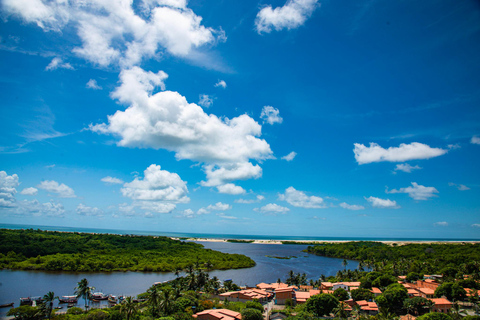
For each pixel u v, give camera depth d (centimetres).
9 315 10062
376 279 14188
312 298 10669
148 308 10344
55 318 9681
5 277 17000
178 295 12006
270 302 13150
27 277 17288
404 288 11906
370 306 11369
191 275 14750
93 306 12356
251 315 9394
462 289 11275
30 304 12075
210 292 13612
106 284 16500
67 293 14212
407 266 19025
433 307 10556
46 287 15225
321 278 18000
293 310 11175
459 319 9150
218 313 9575
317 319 9562
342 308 10106
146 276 19000
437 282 14300
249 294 13100
